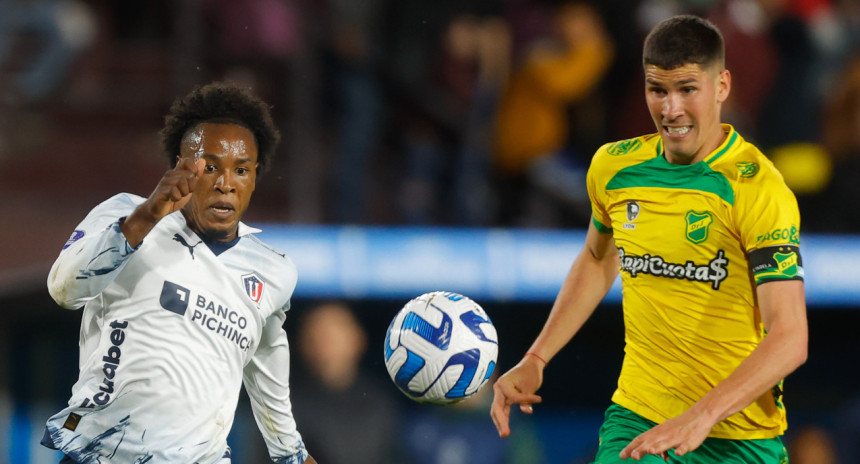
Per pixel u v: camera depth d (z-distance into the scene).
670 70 13.59
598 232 15.85
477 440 30.61
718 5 36.84
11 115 37.66
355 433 29.06
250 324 14.40
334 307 29.55
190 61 36.25
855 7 38.59
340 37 35.19
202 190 13.85
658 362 14.76
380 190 37.28
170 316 13.72
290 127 36.22
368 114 34.84
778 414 14.70
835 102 34.62
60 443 13.63
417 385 14.84
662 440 12.44
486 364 14.94
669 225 14.31
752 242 13.67
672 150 14.05
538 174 35.25
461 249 30.42
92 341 13.87
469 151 36.09
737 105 35.91
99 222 13.52
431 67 39.75
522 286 30.42
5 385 30.53
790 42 36.59
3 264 30.50
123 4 41.72
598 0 36.56
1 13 38.09
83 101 38.47
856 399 32.53
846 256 30.58
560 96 35.31
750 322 14.30
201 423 13.94
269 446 16.08
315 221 33.88
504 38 37.00
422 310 15.04
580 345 33.84
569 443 33.94
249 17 35.47
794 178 34.41
